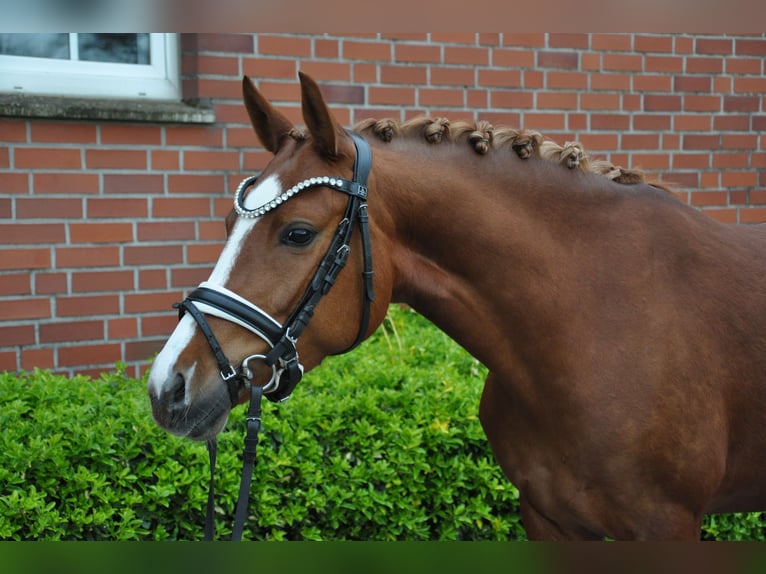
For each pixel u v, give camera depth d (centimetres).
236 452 249
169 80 346
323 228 167
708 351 179
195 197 339
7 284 311
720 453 181
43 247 315
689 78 416
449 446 265
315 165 169
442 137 186
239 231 165
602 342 178
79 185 319
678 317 179
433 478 267
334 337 171
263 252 164
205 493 242
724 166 429
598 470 178
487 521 279
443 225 181
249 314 160
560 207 185
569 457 182
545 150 189
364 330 175
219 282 162
